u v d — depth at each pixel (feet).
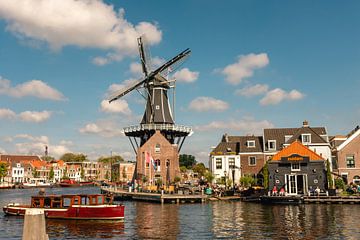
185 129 240.32
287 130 213.25
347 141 187.93
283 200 145.07
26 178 478.18
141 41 241.14
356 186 168.76
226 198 167.84
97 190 327.67
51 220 107.86
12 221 108.27
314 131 207.10
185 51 239.50
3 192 291.99
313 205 139.23
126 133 239.50
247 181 192.54
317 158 160.35
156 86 239.71
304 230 86.79
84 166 587.27
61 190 330.75
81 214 108.58
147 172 228.43
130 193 180.96
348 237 78.64
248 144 213.87
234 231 87.20
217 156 214.28
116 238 82.17
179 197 159.12
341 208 128.77
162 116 236.22
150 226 96.68
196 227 93.66
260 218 106.93
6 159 480.23
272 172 163.63
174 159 230.27
